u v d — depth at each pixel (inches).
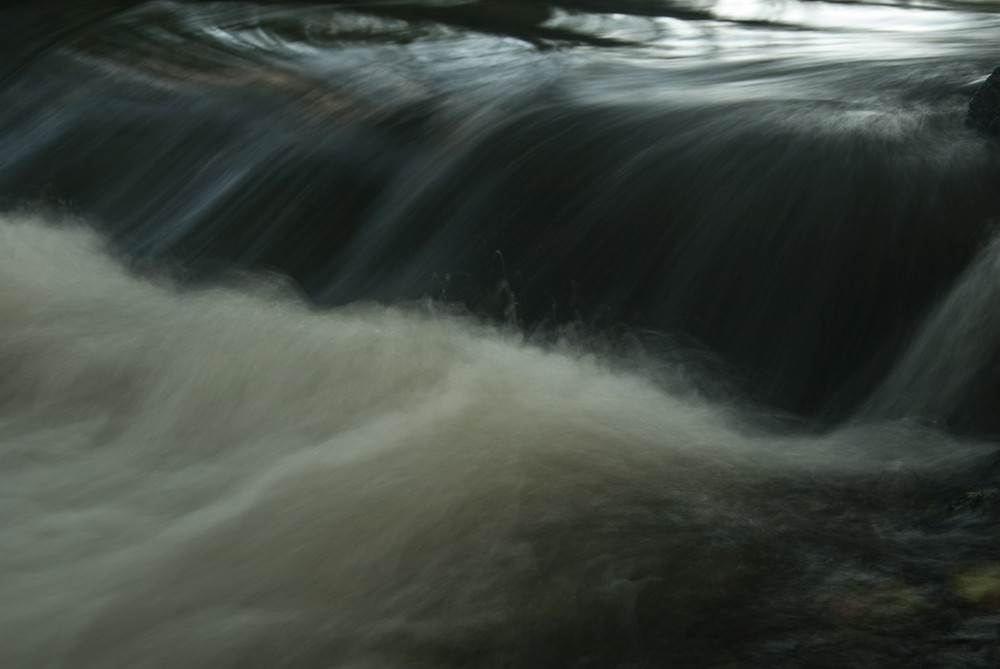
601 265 197.5
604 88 265.7
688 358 177.9
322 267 223.8
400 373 163.2
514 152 226.1
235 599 111.1
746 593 105.1
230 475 141.9
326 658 100.6
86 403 168.6
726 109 226.8
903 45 319.6
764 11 421.4
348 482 132.1
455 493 126.6
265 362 168.1
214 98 283.7
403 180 233.6
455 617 105.0
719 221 193.2
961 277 167.0
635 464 134.8
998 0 464.4
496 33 353.4
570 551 114.3
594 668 96.0
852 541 114.3
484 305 198.1
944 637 95.3
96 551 123.3
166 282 225.3
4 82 330.3
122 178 272.7
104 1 397.4
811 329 177.3
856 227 181.9
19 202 275.0
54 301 205.0
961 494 124.0
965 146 195.5
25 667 101.7
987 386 151.5
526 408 150.9
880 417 159.5
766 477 132.5
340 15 377.4
